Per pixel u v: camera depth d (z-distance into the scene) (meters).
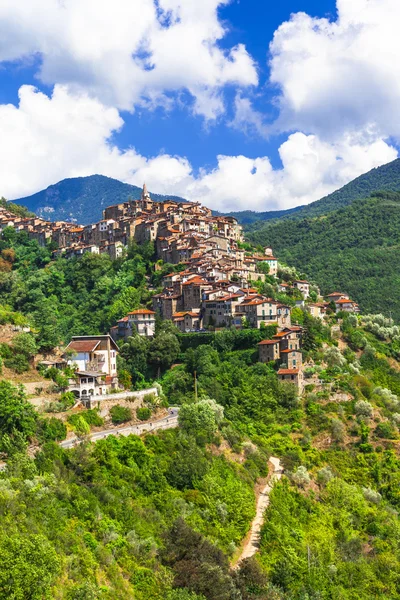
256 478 127.62
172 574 80.31
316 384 181.62
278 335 195.00
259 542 106.81
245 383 175.62
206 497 105.62
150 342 196.62
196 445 118.81
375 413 172.00
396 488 142.88
